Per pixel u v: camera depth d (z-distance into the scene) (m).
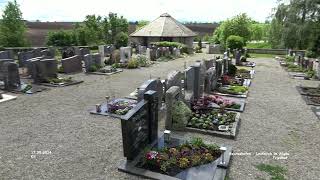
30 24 57.41
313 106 12.92
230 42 36.97
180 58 33.03
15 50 28.16
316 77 20.17
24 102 12.80
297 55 30.98
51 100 13.17
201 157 7.47
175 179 6.64
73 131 9.49
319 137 9.34
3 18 33.16
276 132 9.73
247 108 12.51
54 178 6.76
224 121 10.13
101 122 10.34
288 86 17.52
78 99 13.39
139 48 34.72
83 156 7.80
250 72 21.95
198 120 10.09
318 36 31.52
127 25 48.28
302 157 7.97
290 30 34.25
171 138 8.84
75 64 20.69
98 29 44.41
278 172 7.16
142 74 20.66
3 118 10.66
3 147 8.28
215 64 16.89
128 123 7.07
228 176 6.95
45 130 9.56
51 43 36.31
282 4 36.00
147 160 7.28
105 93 14.61
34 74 16.34
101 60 22.20
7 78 14.69
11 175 6.86
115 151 8.10
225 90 15.09
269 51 42.53
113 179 6.76
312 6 33.34
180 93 10.56
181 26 46.16
